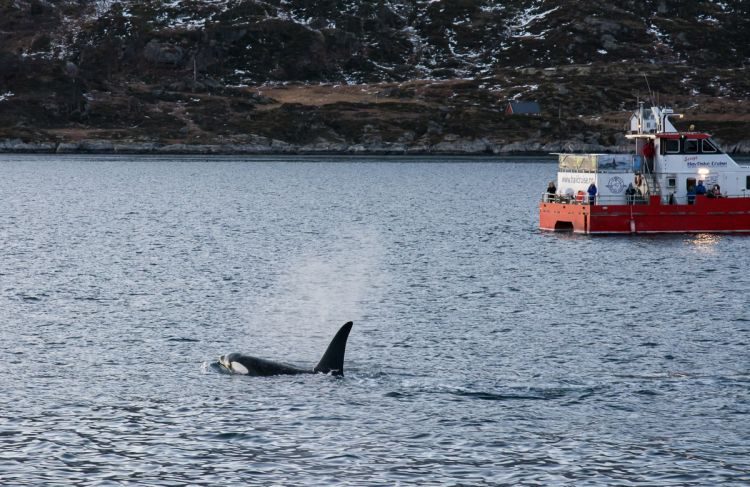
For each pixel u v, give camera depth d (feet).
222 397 386.32
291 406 375.45
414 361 447.42
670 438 344.90
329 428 352.90
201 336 505.25
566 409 375.66
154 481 308.60
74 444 337.72
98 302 604.49
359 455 329.11
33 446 335.67
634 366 440.04
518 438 344.90
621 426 357.00
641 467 320.09
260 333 514.68
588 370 433.07
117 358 451.53
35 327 521.65
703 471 316.81
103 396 388.98
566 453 331.36
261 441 340.59
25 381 410.11
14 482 306.55
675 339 497.46
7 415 364.99
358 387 400.47
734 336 503.61
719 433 349.61
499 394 393.91
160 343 485.56
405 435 346.74
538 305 602.44
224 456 328.08
